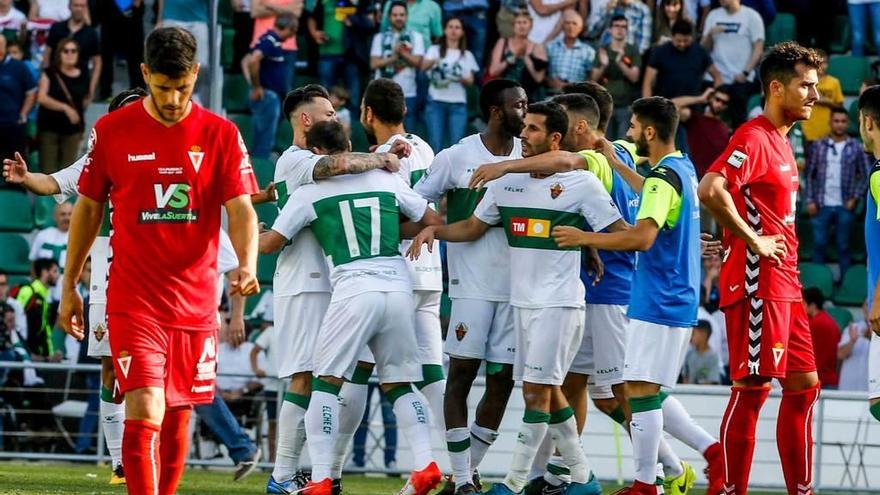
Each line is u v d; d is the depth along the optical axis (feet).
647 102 84.28
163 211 64.59
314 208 85.92
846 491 130.00
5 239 165.99
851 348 154.20
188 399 65.62
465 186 90.33
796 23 184.65
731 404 80.33
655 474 83.25
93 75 169.48
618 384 91.66
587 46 167.63
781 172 78.95
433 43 167.94
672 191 80.64
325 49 172.04
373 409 131.44
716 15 172.86
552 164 83.56
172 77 62.69
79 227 66.74
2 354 140.26
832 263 169.99
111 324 64.49
